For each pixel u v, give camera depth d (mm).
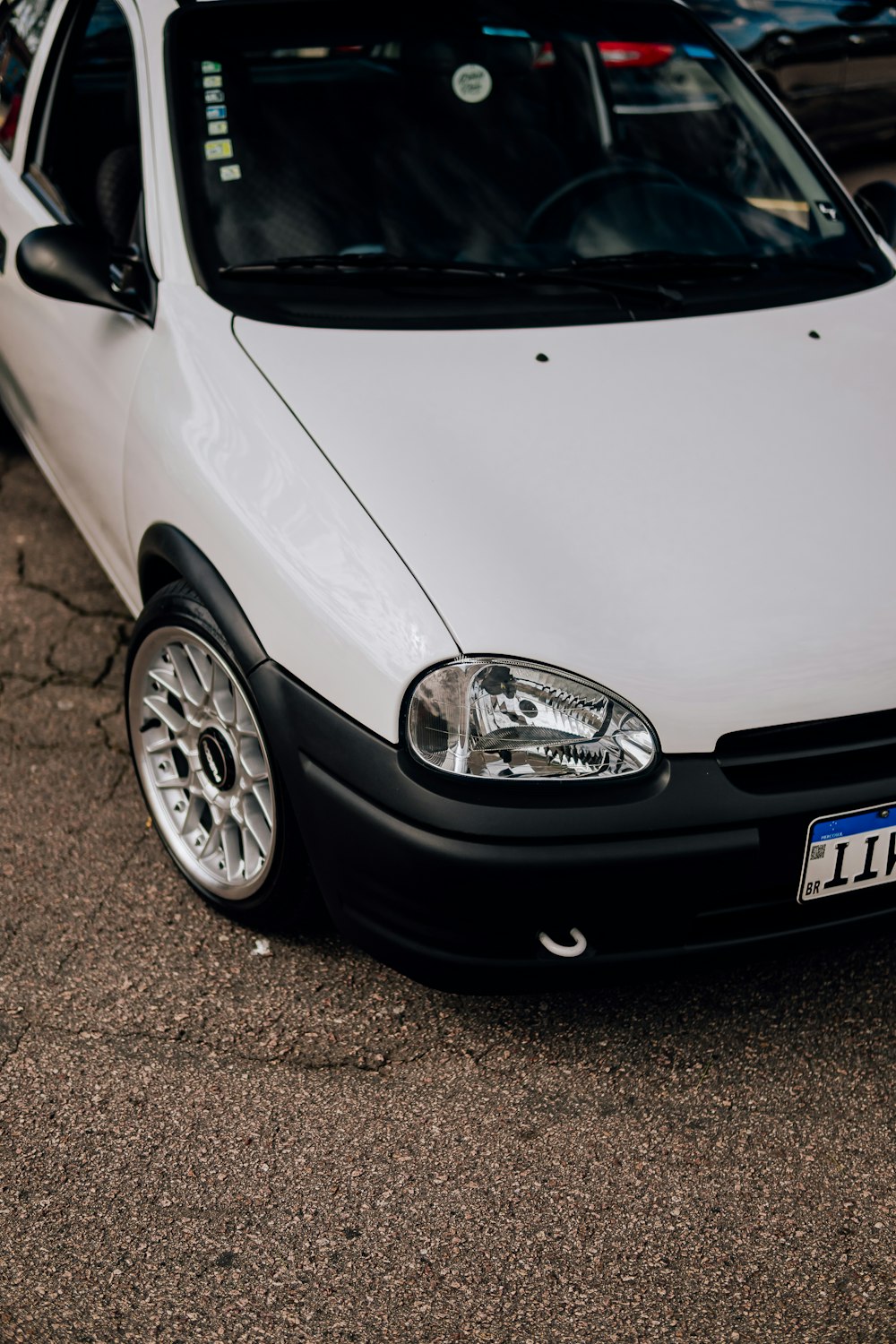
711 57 3025
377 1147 2059
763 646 1895
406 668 1869
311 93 2654
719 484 2100
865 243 2854
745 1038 2260
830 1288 1838
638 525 2012
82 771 2926
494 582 1909
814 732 1925
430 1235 1916
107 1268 1856
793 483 2123
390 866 1921
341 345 2301
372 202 2578
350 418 2141
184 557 2229
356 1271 1860
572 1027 2283
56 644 3367
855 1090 2156
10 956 2416
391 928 2018
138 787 2891
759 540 2010
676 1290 1838
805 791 1897
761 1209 1960
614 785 1864
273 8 2729
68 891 2582
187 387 2289
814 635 1914
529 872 1842
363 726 1920
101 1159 2023
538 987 1996
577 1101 2145
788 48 4992
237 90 2623
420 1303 1815
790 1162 2035
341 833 1971
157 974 2383
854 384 2385
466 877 1857
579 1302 1820
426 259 2531
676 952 1972
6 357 3305
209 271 2426
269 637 2049
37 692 3191
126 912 2531
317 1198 1970
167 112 2580
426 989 2354
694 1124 2104
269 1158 2035
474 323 2406
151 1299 1812
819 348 2482
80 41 2996
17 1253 1875
